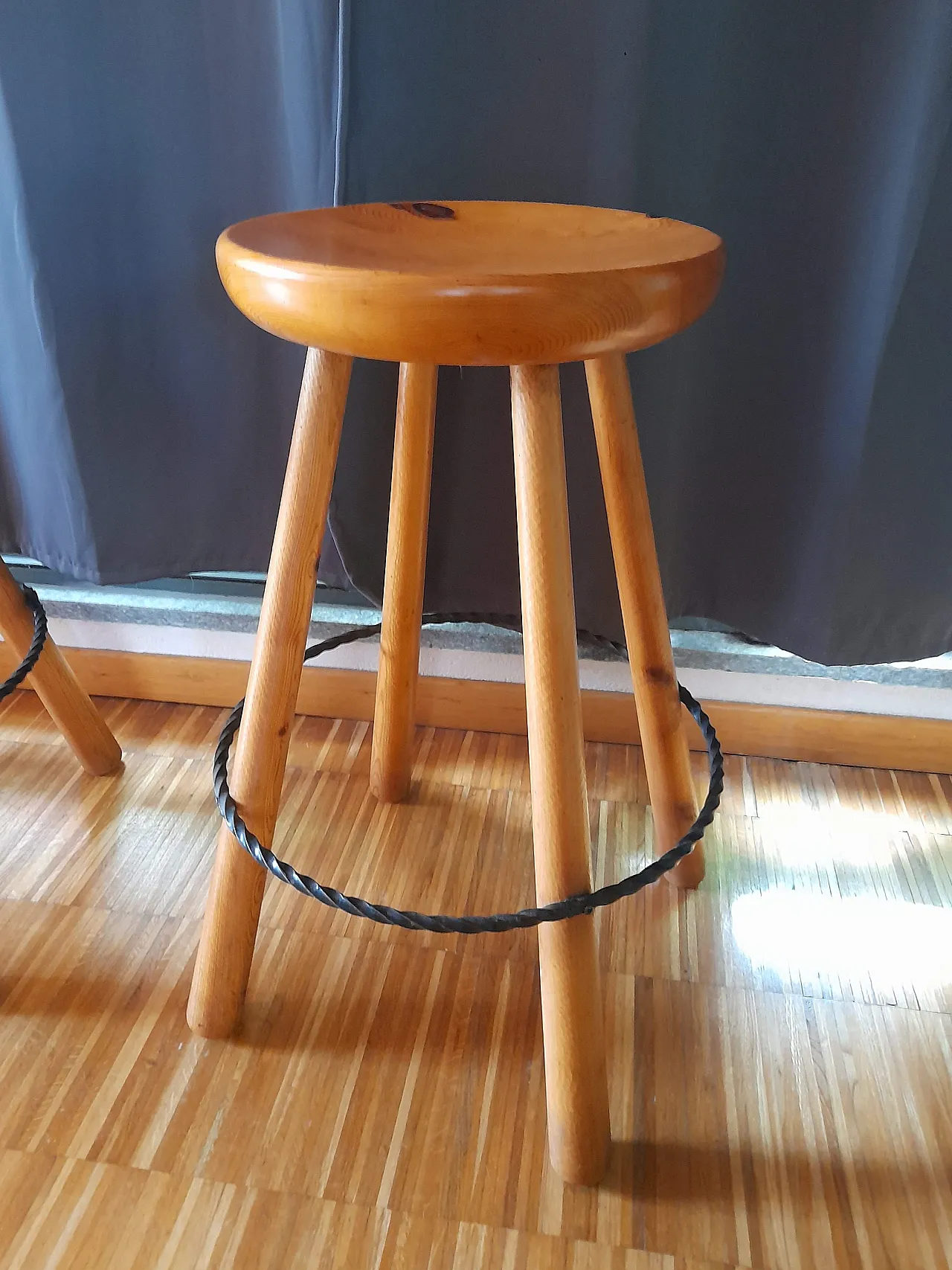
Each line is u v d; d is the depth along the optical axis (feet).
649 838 3.10
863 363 2.54
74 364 2.81
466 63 2.33
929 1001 2.58
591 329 1.58
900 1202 2.14
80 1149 2.20
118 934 2.73
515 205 2.25
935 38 2.13
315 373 1.92
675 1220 2.10
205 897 2.85
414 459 2.56
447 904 2.86
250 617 3.47
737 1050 2.45
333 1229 2.07
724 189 2.49
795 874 2.98
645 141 2.40
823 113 2.34
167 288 2.75
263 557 3.20
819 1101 2.33
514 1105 2.32
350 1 2.23
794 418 2.75
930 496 2.75
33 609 3.00
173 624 3.54
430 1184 2.15
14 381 2.90
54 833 3.07
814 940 2.76
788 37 2.27
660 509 2.86
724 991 2.60
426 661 3.50
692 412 2.80
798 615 3.00
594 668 3.40
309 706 3.62
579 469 2.86
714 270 1.76
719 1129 2.28
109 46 2.42
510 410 2.82
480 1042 2.46
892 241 2.36
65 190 2.58
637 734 3.49
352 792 3.28
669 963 2.68
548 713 1.90
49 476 3.03
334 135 2.41
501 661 3.46
